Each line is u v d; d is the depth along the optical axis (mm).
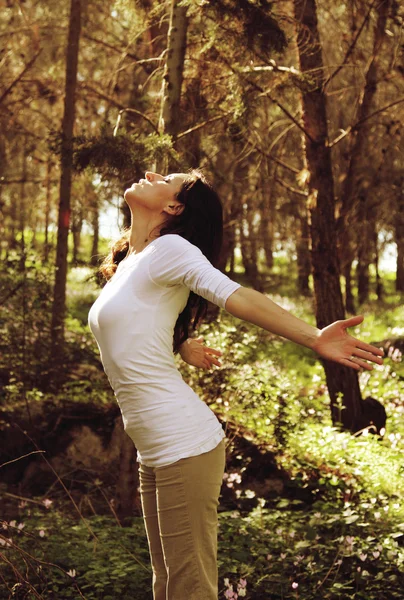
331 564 4309
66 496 6086
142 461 2604
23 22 11812
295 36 7023
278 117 9766
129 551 4395
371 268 28359
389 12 7590
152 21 7125
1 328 7383
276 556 4406
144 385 2461
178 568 2471
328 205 7605
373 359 2178
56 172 11523
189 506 2443
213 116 6527
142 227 2723
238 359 7242
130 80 10516
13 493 6207
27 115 12023
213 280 2355
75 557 4219
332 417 7645
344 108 11219
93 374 8086
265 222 14117
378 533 4715
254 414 6621
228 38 5680
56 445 6750
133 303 2477
